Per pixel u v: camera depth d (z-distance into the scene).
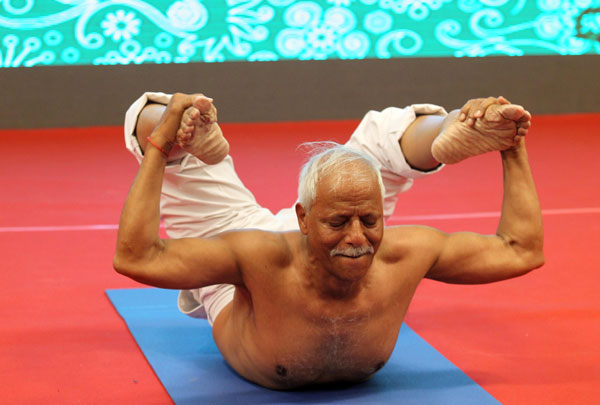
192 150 2.97
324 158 2.91
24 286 5.02
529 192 3.27
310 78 12.93
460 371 3.59
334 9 12.99
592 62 13.55
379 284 3.12
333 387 3.39
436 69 13.12
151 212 2.95
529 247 3.27
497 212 7.36
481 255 3.25
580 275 5.20
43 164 9.81
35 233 6.50
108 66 12.41
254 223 4.13
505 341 4.05
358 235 2.81
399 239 3.18
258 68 12.80
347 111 13.09
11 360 3.79
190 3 12.63
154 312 4.47
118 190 8.39
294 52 13.02
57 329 4.23
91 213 7.31
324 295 3.05
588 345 3.99
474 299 4.75
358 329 3.12
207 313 3.90
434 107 3.84
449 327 4.27
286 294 3.06
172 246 2.99
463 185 8.66
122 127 12.56
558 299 4.72
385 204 4.23
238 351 3.34
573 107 13.64
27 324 4.30
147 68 12.50
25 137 11.75
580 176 8.99
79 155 10.43
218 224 4.09
